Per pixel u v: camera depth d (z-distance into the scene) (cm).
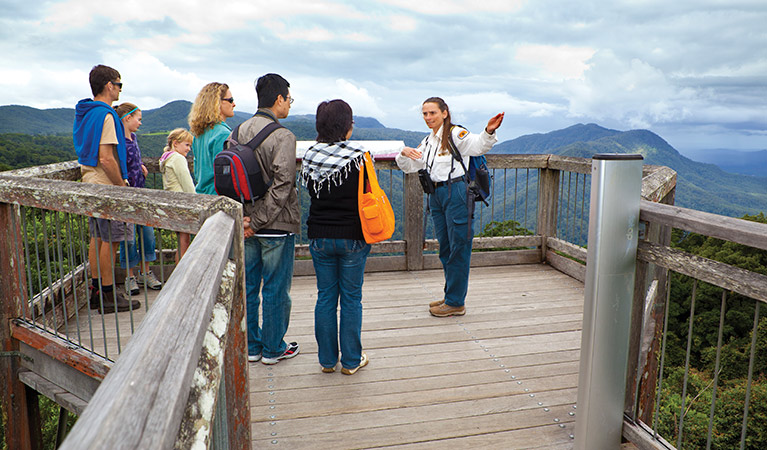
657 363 298
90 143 346
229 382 169
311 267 493
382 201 273
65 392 288
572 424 250
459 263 372
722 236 160
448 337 353
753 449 2238
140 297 416
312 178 268
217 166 268
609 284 195
